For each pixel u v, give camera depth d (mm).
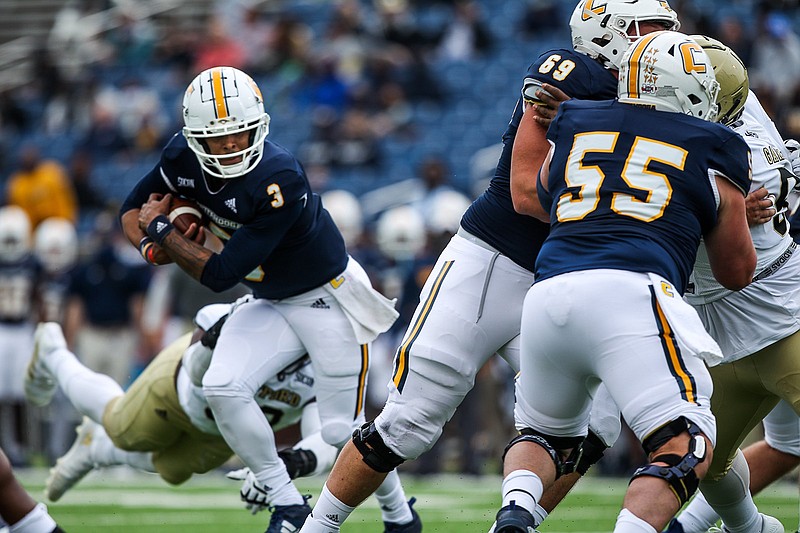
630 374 12477
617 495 29406
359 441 14797
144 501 27234
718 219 13164
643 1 14867
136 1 69438
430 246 36094
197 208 17328
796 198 16656
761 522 16641
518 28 56938
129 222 17672
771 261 15453
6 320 37750
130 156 56156
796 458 17359
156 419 19703
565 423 13812
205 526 22250
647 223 12828
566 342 12820
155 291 38906
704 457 12328
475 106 54438
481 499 28000
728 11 54312
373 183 51188
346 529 21719
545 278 13039
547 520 23734
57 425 38219
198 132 16438
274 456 17547
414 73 54312
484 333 15156
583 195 13117
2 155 58344
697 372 12562
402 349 15031
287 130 54250
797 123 34281
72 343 39094
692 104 13289
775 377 15648
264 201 16531
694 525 16859
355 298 17922
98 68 63188
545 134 14633
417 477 34875
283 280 17547
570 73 14578
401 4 58375
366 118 53219
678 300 12680
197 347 18188
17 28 71500
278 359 17719
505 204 15328
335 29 56594
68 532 21203
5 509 13727
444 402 14953
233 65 59344
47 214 46906
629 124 13258
